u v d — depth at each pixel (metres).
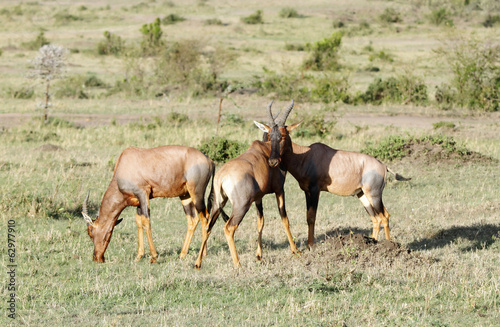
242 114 107.25
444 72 165.88
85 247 40.62
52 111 108.38
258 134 87.31
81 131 90.81
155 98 127.81
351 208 54.44
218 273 34.69
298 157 38.91
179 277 33.53
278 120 36.97
